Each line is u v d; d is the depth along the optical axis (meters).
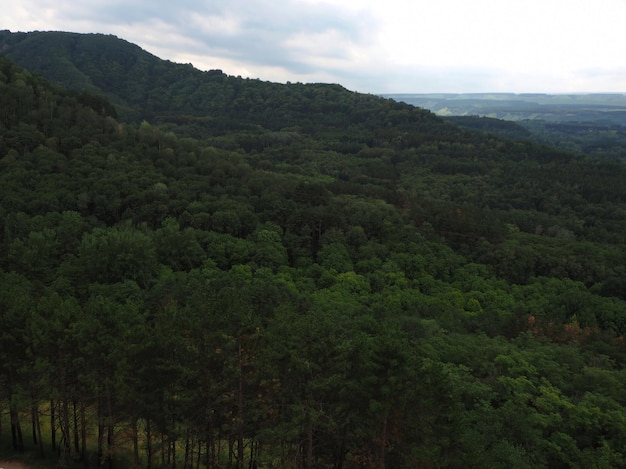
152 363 33.62
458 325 63.34
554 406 38.19
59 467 38.09
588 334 61.69
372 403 28.58
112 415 35.84
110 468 38.00
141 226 86.25
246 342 34.09
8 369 36.88
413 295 78.25
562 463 33.72
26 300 39.00
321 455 35.59
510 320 66.06
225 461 40.41
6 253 71.00
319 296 72.00
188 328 34.75
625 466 33.06
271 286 65.44
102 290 61.78
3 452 39.69
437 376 29.88
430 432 29.12
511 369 43.94
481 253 99.19
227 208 95.06
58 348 35.81
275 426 33.34
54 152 99.69
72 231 78.69
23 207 83.00
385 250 93.12
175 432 34.38
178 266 78.44
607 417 36.44
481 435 32.25
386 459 31.59
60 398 37.00
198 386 34.22
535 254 95.94
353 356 31.77
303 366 30.72
